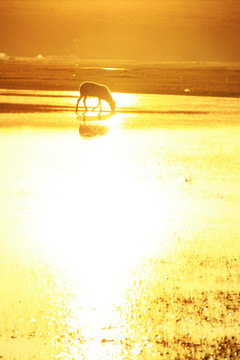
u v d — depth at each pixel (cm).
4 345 1559
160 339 1602
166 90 10306
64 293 1869
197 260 2183
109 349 1550
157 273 2045
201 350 1546
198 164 4025
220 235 2500
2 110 7000
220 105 7931
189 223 2670
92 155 4262
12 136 5100
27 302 1792
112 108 7188
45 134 5247
